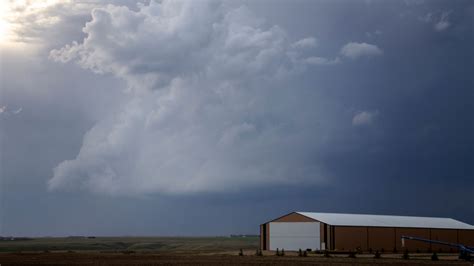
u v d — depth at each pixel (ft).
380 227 414.21
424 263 272.72
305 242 402.31
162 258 313.94
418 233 437.17
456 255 379.55
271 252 399.65
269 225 417.90
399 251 418.31
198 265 256.32
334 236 388.98
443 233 453.99
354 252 373.20
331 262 276.41
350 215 440.45
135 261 284.20
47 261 282.15
